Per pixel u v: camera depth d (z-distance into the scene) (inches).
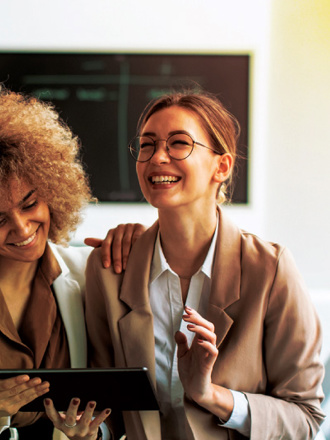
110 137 130.2
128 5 125.4
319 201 125.1
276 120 125.0
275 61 124.1
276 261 50.2
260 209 125.4
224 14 124.3
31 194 50.2
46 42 126.6
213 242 51.3
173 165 47.6
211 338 44.9
